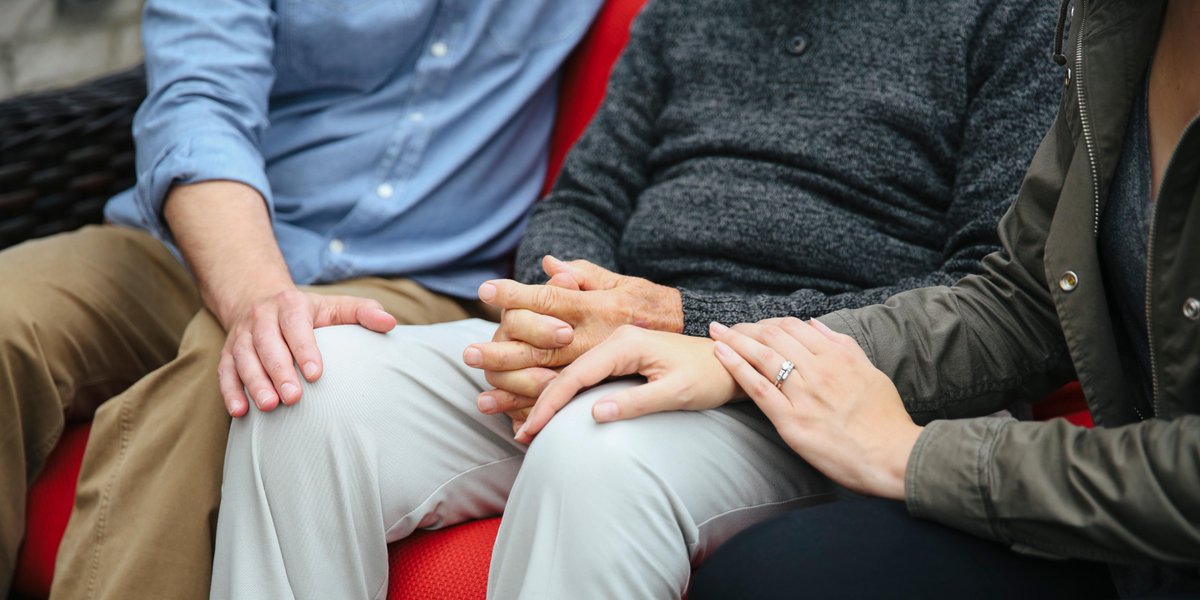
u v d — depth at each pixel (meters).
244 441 1.15
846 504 0.98
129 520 1.24
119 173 1.74
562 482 1.01
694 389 1.06
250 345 1.21
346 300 1.25
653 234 1.46
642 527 0.99
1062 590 0.92
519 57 1.69
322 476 1.12
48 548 1.39
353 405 1.14
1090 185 1.02
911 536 0.93
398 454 1.15
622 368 1.09
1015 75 1.30
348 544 1.12
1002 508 0.92
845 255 1.36
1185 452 0.85
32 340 1.39
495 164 1.69
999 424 0.96
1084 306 1.01
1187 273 0.91
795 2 1.46
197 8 1.57
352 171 1.62
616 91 1.60
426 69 1.63
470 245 1.64
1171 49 0.98
